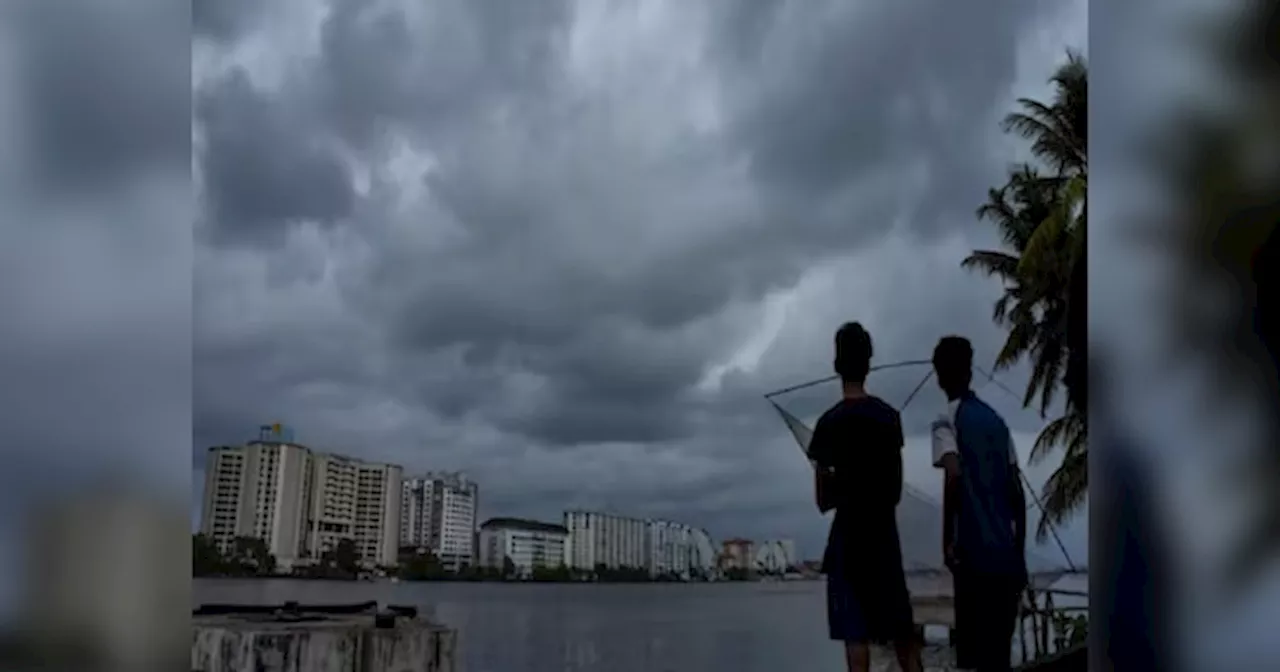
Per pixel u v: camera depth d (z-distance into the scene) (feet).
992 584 11.58
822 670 11.59
